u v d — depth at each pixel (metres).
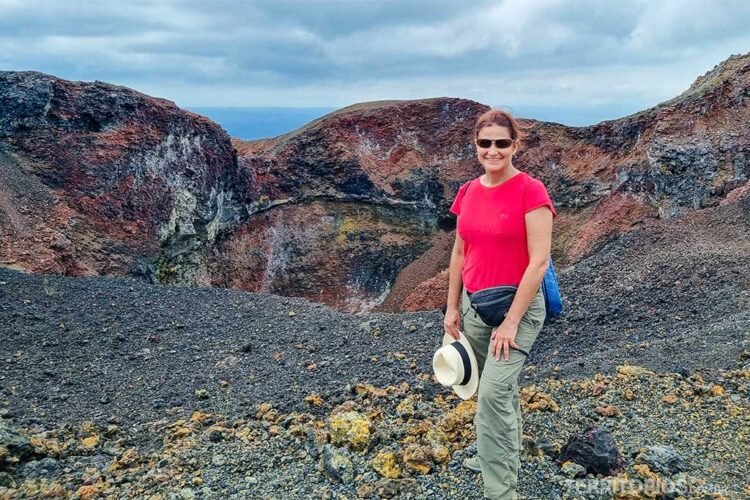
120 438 6.00
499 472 3.45
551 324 11.99
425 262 39.91
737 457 4.18
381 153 42.56
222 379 8.46
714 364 6.72
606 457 3.91
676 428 4.70
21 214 22.53
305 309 13.60
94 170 26.27
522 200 3.35
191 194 30.61
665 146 28.03
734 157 26.17
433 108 44.38
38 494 4.25
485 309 3.50
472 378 3.65
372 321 11.80
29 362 9.14
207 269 32.41
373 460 4.21
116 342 10.57
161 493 4.17
